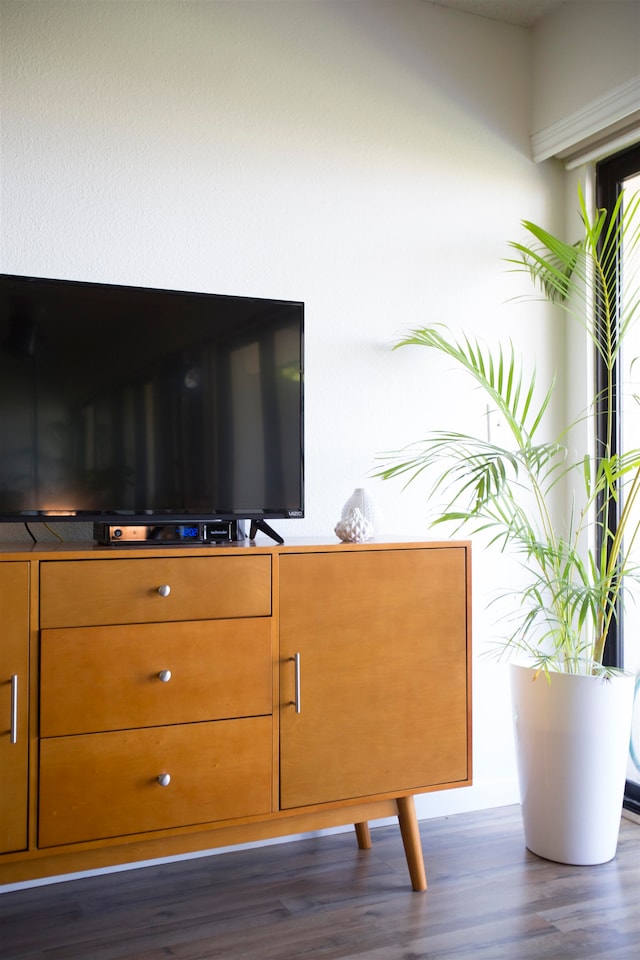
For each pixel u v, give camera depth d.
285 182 2.44
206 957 1.74
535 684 2.23
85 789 1.72
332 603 1.98
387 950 1.77
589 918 1.91
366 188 2.55
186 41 2.33
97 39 2.22
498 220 2.75
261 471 2.18
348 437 2.51
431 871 2.17
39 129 2.16
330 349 2.49
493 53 2.76
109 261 2.22
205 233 2.33
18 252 2.13
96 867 1.76
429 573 2.10
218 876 2.14
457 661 2.13
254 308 2.18
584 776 2.17
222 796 1.84
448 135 2.68
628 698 2.20
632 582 2.67
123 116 2.25
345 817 2.02
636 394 2.67
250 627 1.88
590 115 2.56
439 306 2.65
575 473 2.80
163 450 2.06
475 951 1.77
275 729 1.90
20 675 1.68
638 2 2.42
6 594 1.67
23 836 1.67
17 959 1.73
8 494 1.91
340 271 2.51
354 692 1.99
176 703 1.81
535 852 2.27
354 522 2.14
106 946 1.79
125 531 1.96
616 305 2.58
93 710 1.73
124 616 1.77
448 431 2.66
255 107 2.41
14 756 1.67
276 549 1.92
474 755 2.65
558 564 2.38
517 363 2.78
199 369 2.11
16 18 2.14
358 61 2.55
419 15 2.65
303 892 2.05
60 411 1.96
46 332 1.95
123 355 2.03
